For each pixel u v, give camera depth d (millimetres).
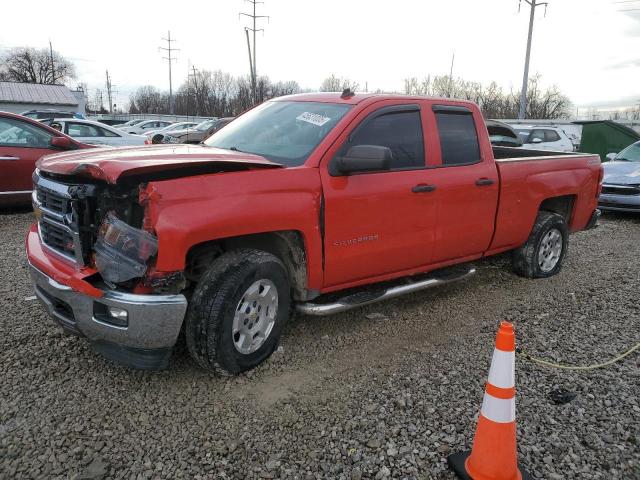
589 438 3121
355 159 3828
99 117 57969
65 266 3422
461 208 4898
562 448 3031
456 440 3076
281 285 3775
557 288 5883
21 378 3555
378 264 4375
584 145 18391
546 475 2816
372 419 3262
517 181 5449
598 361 4117
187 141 5461
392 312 5031
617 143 17859
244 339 3605
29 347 3963
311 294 4066
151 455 2891
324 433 3117
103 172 3059
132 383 3555
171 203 3123
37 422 3111
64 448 2908
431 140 4715
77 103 51000
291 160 3992
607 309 5238
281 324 3861
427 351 4234
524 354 3818
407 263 4637
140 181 3197
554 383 3746
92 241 3322
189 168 3357
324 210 3883
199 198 3236
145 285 3141
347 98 4469
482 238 5234
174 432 3084
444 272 5164
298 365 3926
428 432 3141
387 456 2934
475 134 5160
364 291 4684
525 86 38000
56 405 3281
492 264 6641
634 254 7562
